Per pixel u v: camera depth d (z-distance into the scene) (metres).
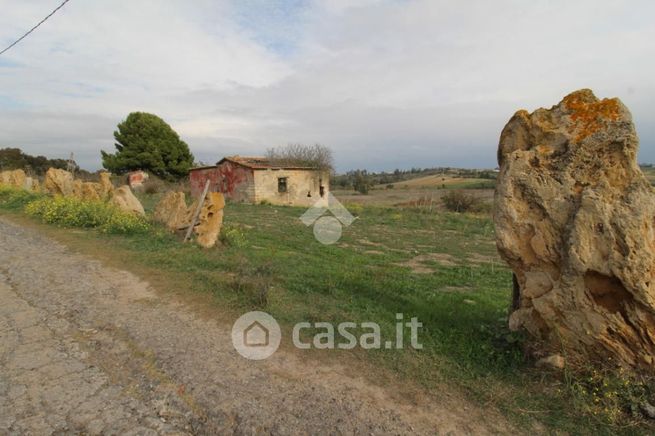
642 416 2.79
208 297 5.37
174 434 2.68
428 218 19.33
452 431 2.73
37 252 7.71
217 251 8.53
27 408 2.87
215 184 28.86
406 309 5.12
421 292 6.16
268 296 5.36
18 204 15.12
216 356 3.73
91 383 3.25
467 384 3.29
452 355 3.81
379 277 6.94
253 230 12.79
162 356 3.68
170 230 10.19
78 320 4.51
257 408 2.92
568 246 3.21
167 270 6.66
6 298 5.15
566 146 3.44
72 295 5.30
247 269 6.38
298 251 9.66
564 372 3.21
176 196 11.56
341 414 2.88
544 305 3.43
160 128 38.78
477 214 22.78
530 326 3.68
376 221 17.97
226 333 4.27
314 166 29.08
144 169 38.50
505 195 3.68
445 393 3.19
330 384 3.29
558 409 2.94
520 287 3.83
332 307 5.12
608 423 2.77
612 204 3.05
